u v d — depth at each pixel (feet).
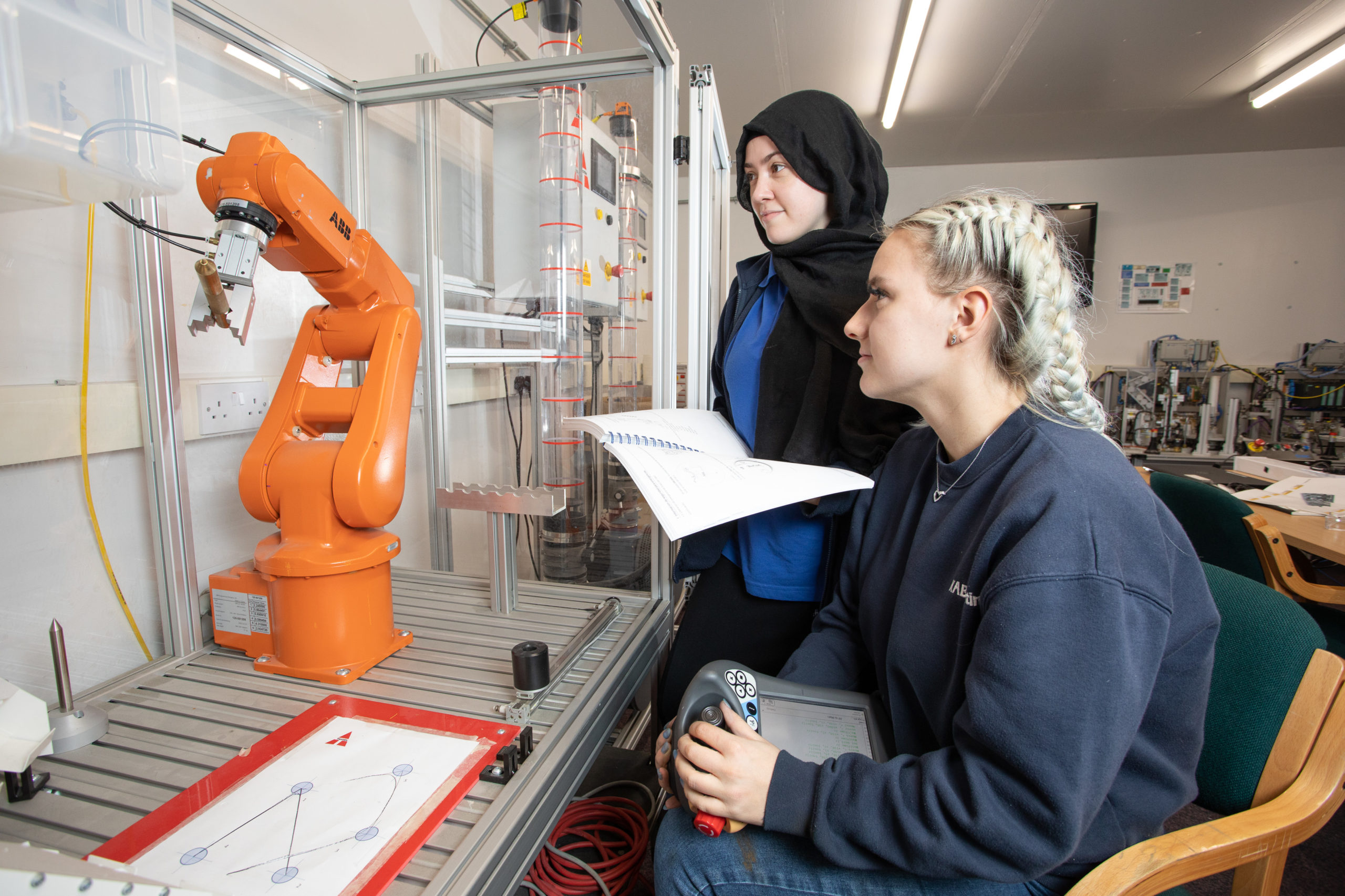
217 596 2.75
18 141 1.26
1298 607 2.44
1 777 1.80
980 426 2.31
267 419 2.73
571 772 2.13
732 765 2.01
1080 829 1.70
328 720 2.16
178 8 2.91
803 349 3.43
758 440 3.42
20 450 2.38
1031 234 2.15
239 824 1.64
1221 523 5.31
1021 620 1.77
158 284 2.65
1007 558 1.87
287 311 3.75
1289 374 13.79
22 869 1.11
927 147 14.30
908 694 2.44
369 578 2.61
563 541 4.24
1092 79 10.69
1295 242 14.58
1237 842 1.99
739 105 12.17
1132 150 14.48
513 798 1.81
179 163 1.69
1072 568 1.79
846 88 11.22
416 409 4.67
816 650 2.97
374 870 1.48
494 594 3.31
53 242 2.49
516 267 4.50
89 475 2.64
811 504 3.40
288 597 2.51
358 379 4.19
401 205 4.61
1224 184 14.76
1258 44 9.49
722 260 6.15
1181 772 2.16
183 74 3.02
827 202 3.50
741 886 2.17
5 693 1.80
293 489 2.56
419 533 4.82
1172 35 9.25
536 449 4.73
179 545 2.74
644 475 2.36
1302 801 2.16
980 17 8.80
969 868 1.76
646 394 4.42
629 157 4.24
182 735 2.13
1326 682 2.26
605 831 3.62
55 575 2.55
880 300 2.34
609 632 3.12
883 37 9.34
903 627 2.40
